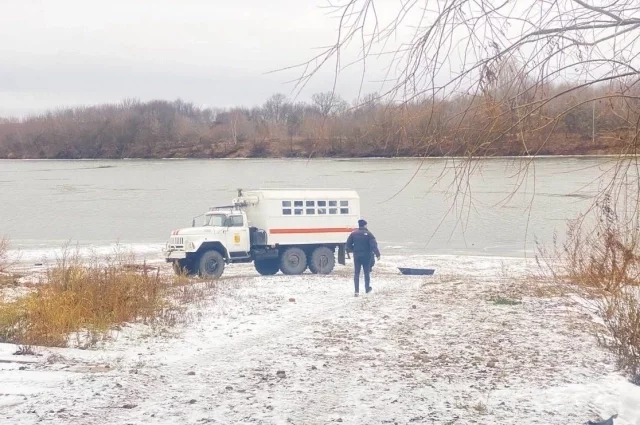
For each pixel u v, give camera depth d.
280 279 22.31
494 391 8.72
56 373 9.47
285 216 24.70
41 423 7.16
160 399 8.19
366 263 18.19
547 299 16.47
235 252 23.84
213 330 13.13
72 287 14.95
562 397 8.39
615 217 6.98
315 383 9.09
